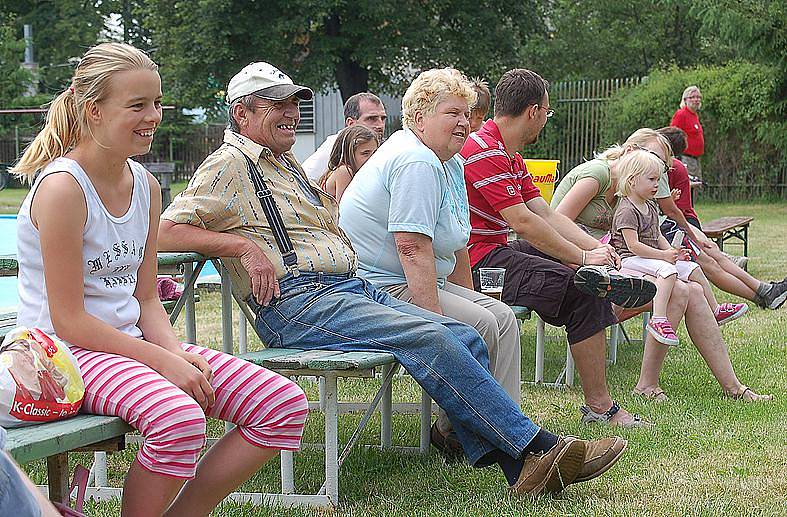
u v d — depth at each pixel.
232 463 2.56
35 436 2.06
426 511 3.14
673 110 19.83
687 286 4.89
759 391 4.98
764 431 4.16
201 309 7.91
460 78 3.81
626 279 4.04
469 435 3.22
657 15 31.02
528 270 4.35
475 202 4.52
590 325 4.29
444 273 3.96
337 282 3.38
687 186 7.10
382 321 3.19
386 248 3.85
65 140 2.40
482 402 3.13
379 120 6.24
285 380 2.59
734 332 6.62
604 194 5.47
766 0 17.84
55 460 2.39
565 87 21.75
